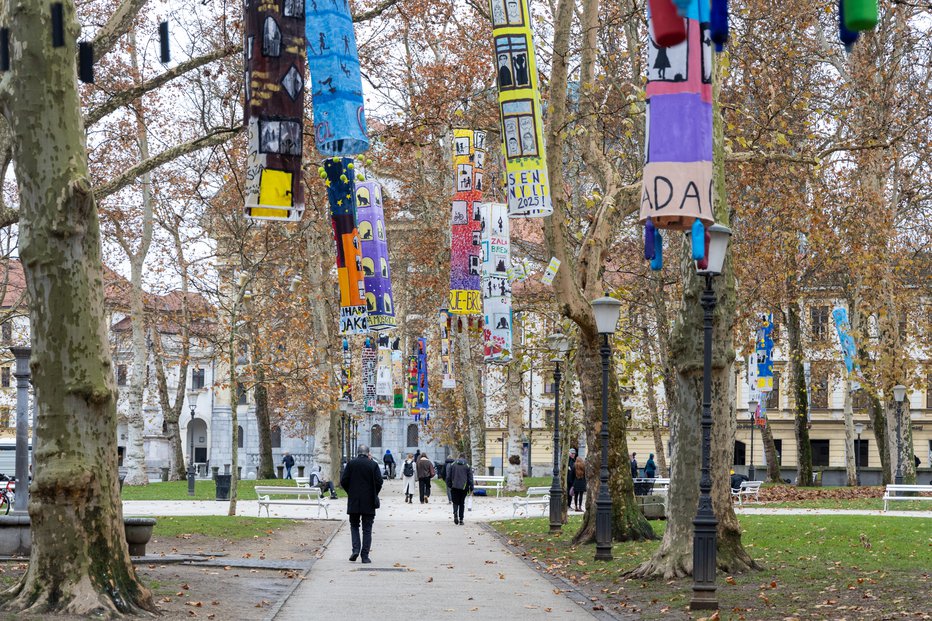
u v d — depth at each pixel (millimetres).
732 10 33219
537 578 22328
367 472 25062
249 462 124125
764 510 41094
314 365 53594
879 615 16359
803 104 31062
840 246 39812
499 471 98938
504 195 44031
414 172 57625
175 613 15812
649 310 52250
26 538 21562
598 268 28516
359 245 37031
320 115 19000
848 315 57312
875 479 73812
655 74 14742
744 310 42938
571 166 40500
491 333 36531
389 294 37219
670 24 7973
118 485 16000
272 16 18312
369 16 22734
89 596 15180
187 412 127062
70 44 15641
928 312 48594
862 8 7051
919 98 39875
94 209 15750
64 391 15438
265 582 20547
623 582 21172
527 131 22234
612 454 29016
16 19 15445
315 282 54125
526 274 47812
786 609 17359
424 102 41719
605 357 25375
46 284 15438
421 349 64875
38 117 15391
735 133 29562
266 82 18312
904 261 43312
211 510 44375
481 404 69812
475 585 20891
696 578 17641
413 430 128500
